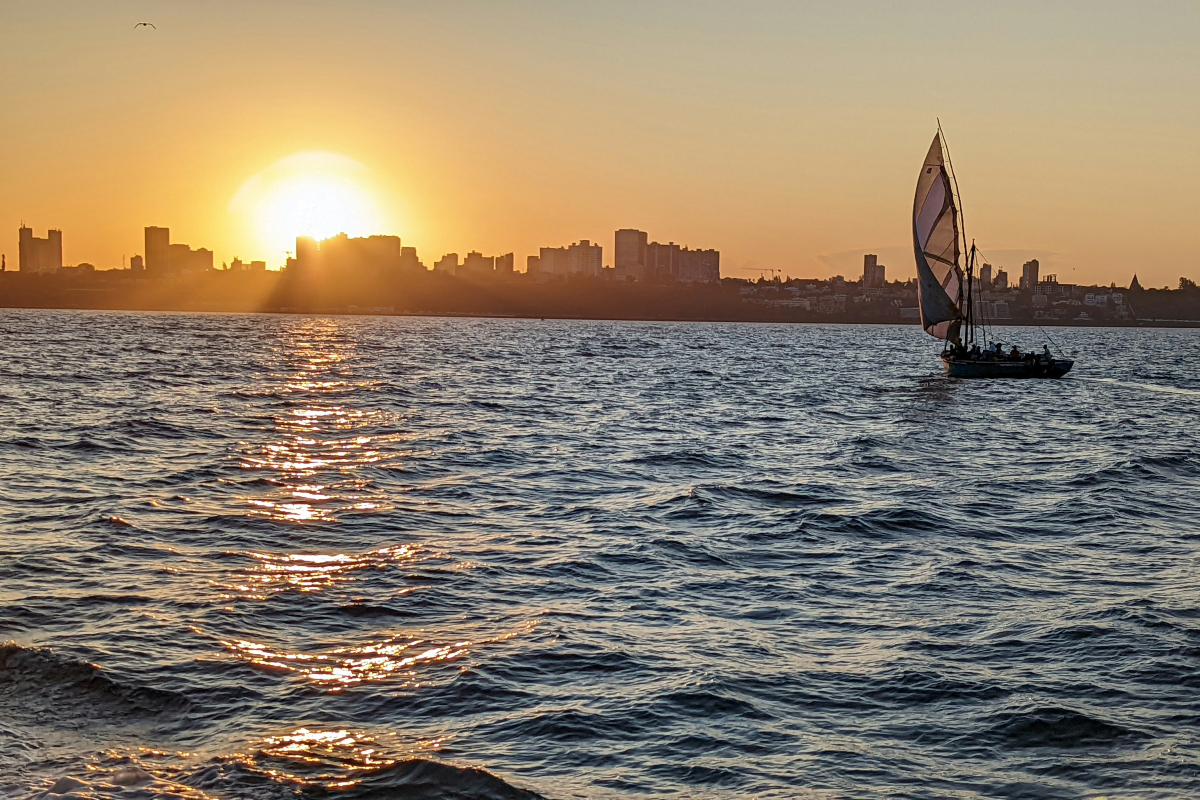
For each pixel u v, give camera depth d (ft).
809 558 77.05
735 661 52.85
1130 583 70.85
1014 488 111.75
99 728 43.19
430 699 46.80
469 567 71.10
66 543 74.69
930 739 43.88
